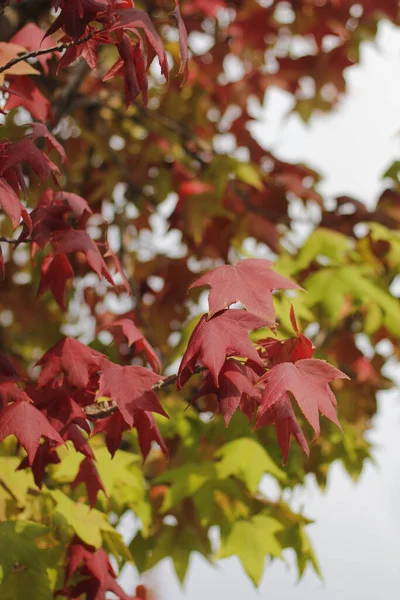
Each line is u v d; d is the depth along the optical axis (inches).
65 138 223.0
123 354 195.6
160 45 75.7
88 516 116.0
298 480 169.6
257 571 138.3
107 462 132.0
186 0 220.7
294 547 155.4
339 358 199.6
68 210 95.7
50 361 91.0
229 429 161.2
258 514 153.3
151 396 84.9
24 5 157.8
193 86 234.7
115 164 236.5
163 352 219.6
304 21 239.0
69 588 109.6
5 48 97.9
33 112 107.3
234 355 79.8
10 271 235.5
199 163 225.1
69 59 81.0
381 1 232.8
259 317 77.6
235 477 153.7
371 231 193.3
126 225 214.4
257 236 204.1
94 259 93.0
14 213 78.9
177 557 152.3
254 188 216.5
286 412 78.5
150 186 235.0
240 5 238.7
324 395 74.5
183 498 151.9
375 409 205.3
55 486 125.1
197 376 174.2
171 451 175.5
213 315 78.2
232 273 80.2
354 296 169.2
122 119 239.3
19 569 108.0
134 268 223.0
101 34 78.4
